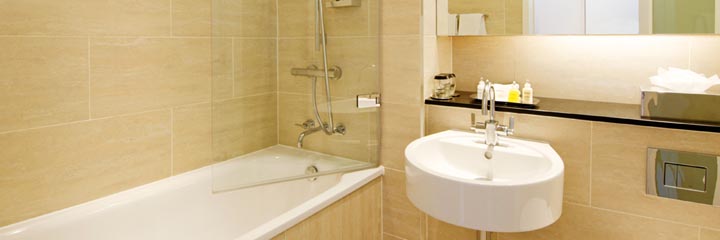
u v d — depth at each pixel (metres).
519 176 1.58
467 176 1.69
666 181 1.49
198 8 2.02
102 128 1.70
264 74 2.03
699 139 1.42
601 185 1.61
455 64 2.19
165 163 1.94
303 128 2.05
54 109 1.56
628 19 1.66
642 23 1.64
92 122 1.66
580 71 1.90
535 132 1.72
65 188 1.61
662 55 1.72
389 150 2.02
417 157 1.61
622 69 1.80
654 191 1.51
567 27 1.77
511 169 1.60
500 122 1.80
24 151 1.50
